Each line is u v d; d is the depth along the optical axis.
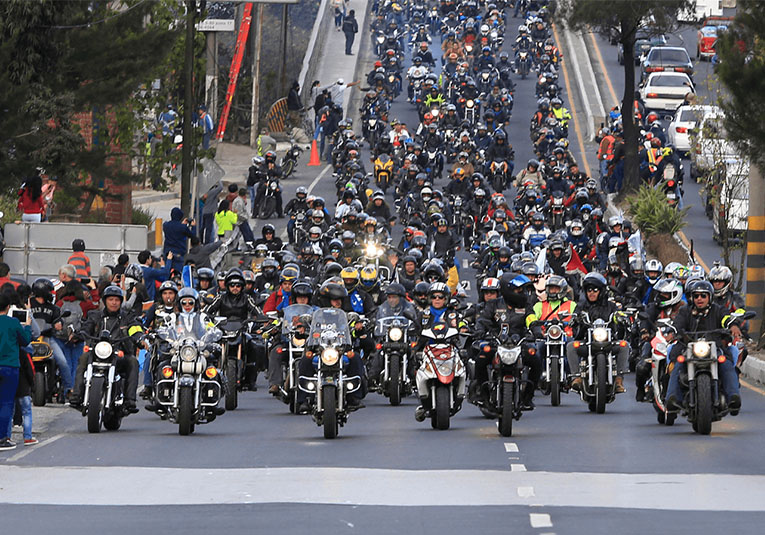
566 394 68.62
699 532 33.31
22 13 92.56
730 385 51.47
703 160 120.75
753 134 72.00
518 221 130.50
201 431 53.91
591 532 33.34
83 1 96.44
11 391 48.44
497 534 33.22
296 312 58.97
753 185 86.56
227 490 39.72
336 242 87.88
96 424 52.66
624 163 155.25
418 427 54.72
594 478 41.28
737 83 71.62
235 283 62.31
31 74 94.44
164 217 142.62
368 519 35.28
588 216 114.62
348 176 154.50
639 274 82.19
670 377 52.72
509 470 42.91
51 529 34.47
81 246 77.44
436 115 182.75
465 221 131.88
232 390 61.34
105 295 54.16
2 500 38.44
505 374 51.75
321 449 48.12
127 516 36.09
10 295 52.62
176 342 52.81
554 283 62.88
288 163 172.38
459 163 139.00
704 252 123.38
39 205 97.00
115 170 100.81
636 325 76.12
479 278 89.94
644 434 51.84
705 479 41.12
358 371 52.56
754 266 86.88
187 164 112.00
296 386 58.00
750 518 35.09
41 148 95.56
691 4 153.12
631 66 154.75
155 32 101.69
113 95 98.81
